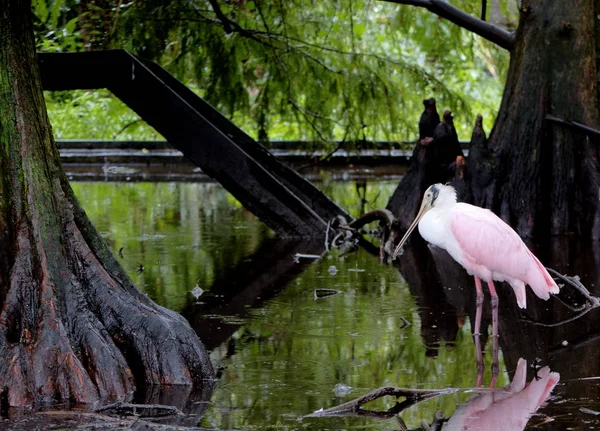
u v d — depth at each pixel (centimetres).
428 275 1180
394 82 1912
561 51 1452
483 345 853
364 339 872
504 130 1483
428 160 1465
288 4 1739
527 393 712
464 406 683
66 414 664
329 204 1525
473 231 921
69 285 737
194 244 1413
